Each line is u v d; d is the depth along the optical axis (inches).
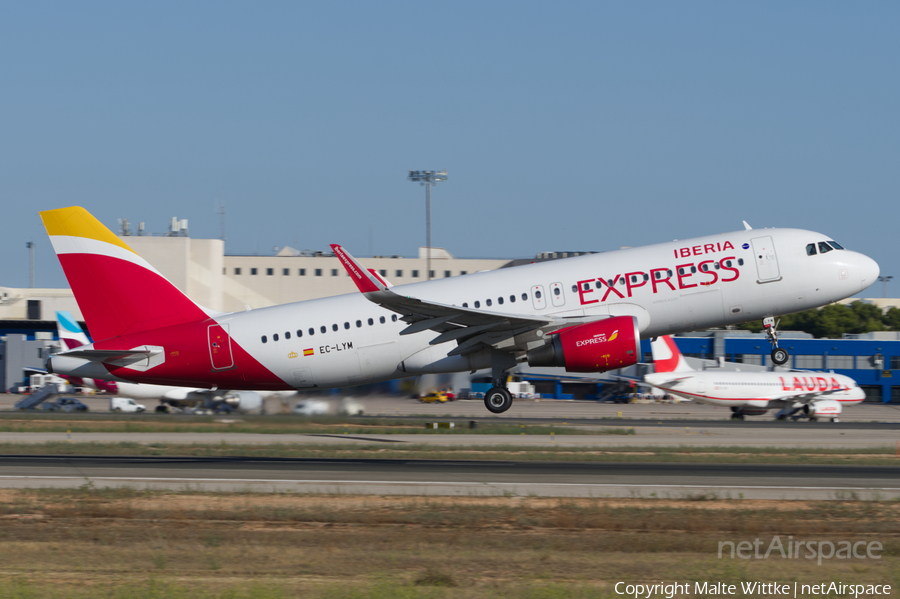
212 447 4468.5
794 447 4788.4
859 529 2485.2
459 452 4291.3
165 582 1861.5
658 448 4628.4
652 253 4761.3
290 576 1923.0
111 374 4980.3
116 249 4953.3
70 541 2278.5
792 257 4699.8
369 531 2421.3
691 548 2242.9
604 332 4488.2
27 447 4441.4
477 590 1824.6
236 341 4879.4
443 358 4795.8
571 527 2490.2
